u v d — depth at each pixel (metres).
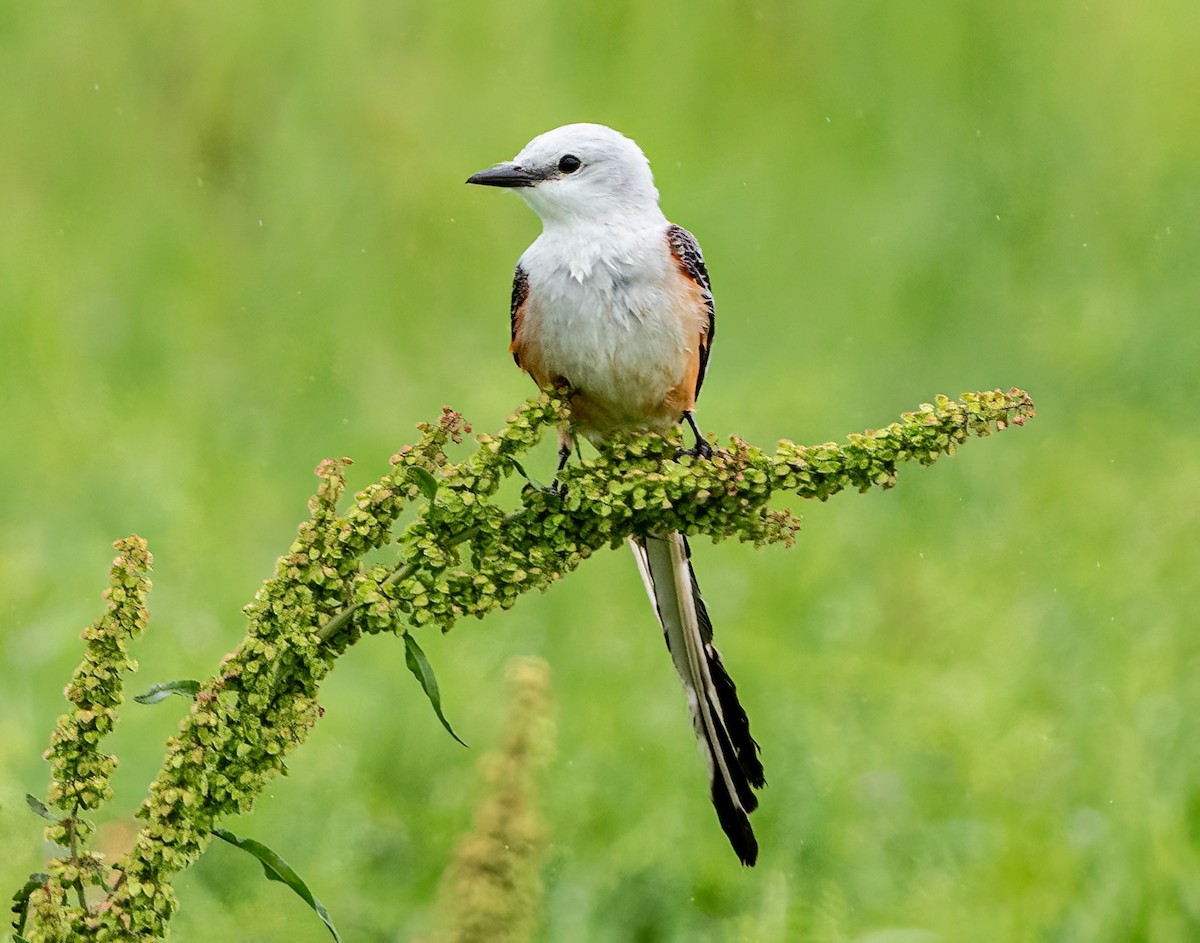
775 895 8.86
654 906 9.41
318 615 5.93
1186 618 11.77
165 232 17.88
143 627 5.69
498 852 7.97
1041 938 9.16
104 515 13.67
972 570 13.00
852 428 15.42
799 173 19.17
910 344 17.16
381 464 14.77
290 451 15.07
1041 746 10.44
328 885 9.38
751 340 17.38
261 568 13.17
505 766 8.09
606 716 10.88
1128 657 11.05
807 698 11.01
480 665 11.72
